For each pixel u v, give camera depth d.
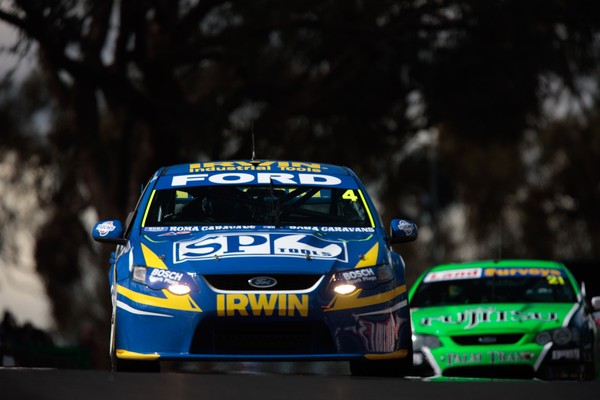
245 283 29.30
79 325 138.25
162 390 19.92
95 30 95.62
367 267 30.19
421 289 50.16
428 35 98.75
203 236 31.31
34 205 133.75
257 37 97.00
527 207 198.75
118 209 106.38
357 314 29.36
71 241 135.12
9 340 72.00
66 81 107.31
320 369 60.41
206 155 102.88
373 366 30.81
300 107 102.44
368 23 99.12
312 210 33.59
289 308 28.84
